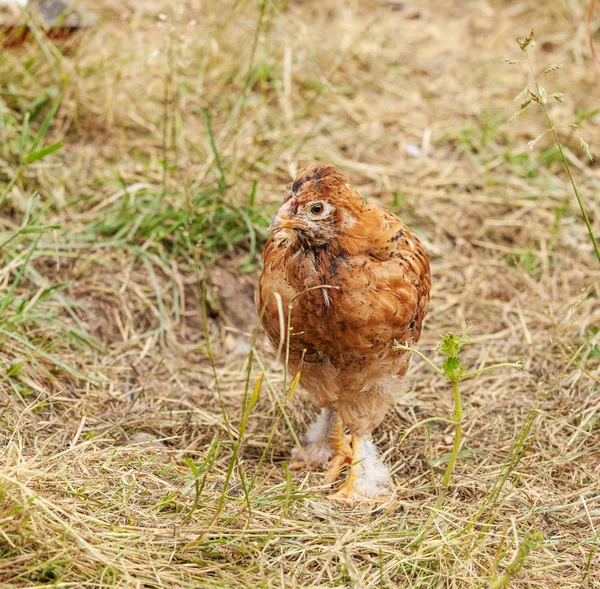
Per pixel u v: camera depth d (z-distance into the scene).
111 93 7.52
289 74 8.24
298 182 4.25
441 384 5.81
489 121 8.40
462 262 7.00
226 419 4.38
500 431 5.34
